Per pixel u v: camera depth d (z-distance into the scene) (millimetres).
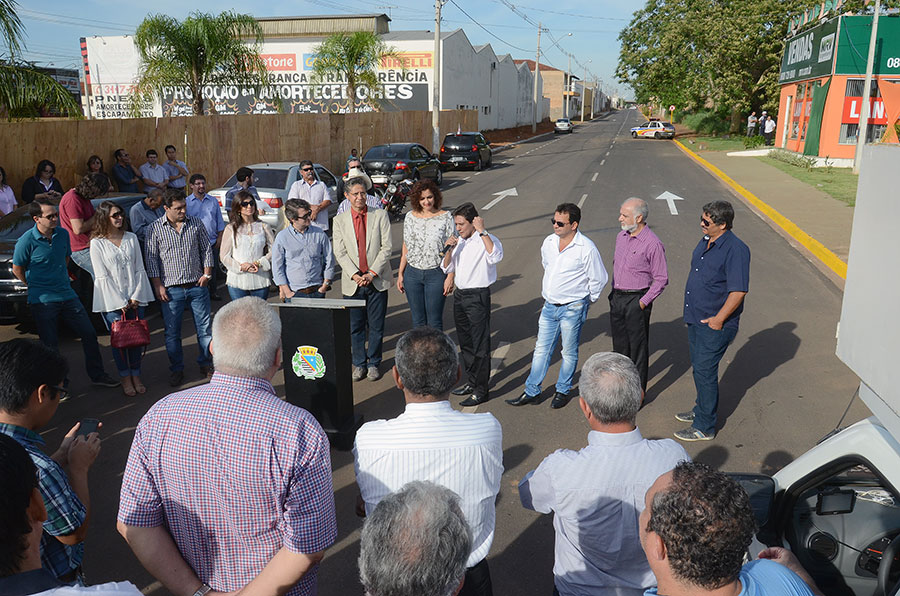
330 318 4898
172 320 6230
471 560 2562
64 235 5883
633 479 2428
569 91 96562
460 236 5730
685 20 40062
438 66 29156
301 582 2475
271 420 2260
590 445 2541
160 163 14641
